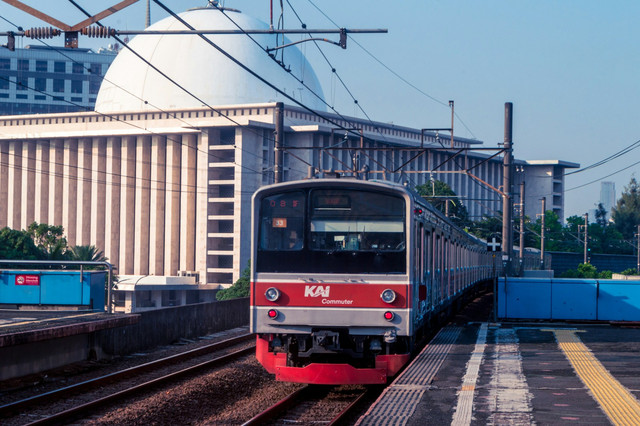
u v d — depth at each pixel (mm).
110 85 132875
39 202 118938
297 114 108000
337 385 16359
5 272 21578
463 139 137875
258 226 14984
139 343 21500
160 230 109438
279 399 14750
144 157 110438
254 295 14898
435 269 19859
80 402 13836
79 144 116250
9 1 15391
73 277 21344
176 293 97625
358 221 14758
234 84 126938
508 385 13617
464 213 92812
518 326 25156
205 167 103500
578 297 26453
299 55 136250
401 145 120250
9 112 177125
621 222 161750
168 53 129500
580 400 12156
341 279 14656
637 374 14797
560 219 165500
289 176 105438
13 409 12945
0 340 14641
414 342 17094
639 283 26062
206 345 22812
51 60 179000
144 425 12414
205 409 14133
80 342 18422
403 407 11820
